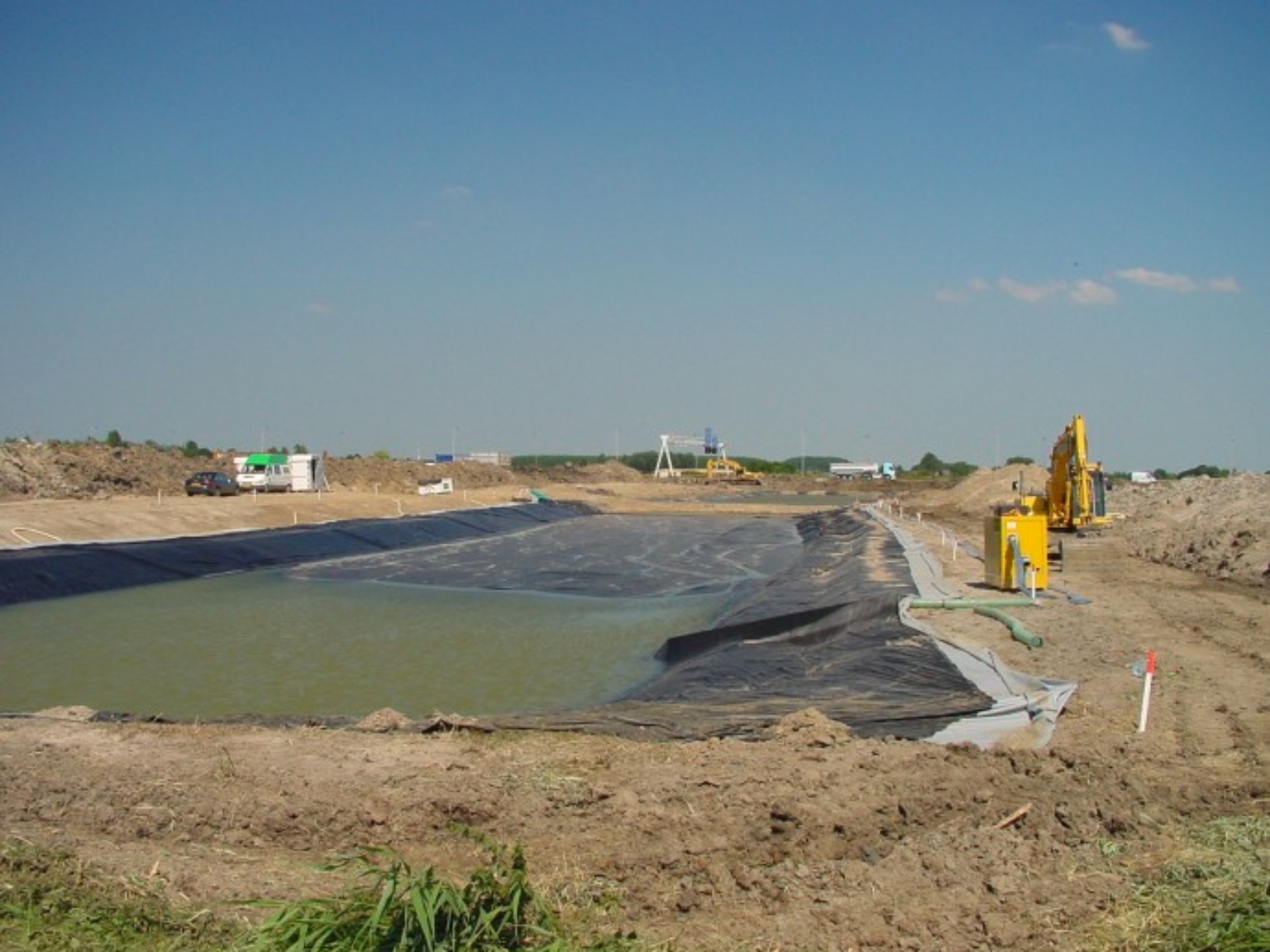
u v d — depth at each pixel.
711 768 8.71
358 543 36.88
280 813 7.64
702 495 84.62
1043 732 9.93
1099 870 6.70
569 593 26.55
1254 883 6.29
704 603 24.86
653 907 6.27
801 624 16.92
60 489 44.78
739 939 5.87
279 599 24.84
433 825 7.54
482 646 18.75
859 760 8.84
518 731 10.07
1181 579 21.38
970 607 16.98
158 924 5.88
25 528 28.41
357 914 5.56
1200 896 6.23
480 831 7.46
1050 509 30.41
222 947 5.64
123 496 47.06
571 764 8.84
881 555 26.02
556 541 42.22
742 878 6.55
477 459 99.69
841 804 7.86
